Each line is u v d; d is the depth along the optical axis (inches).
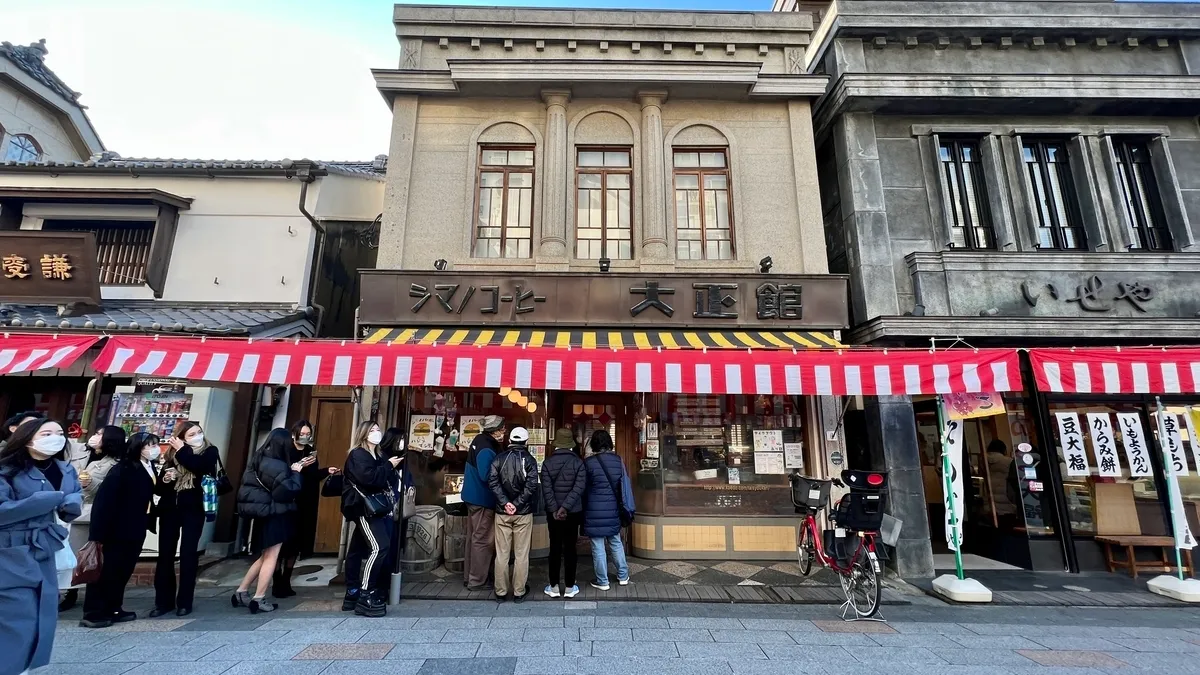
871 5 334.6
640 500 303.6
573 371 221.5
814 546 253.0
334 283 361.7
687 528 291.0
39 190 317.4
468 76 315.0
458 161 323.3
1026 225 314.8
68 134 494.6
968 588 233.5
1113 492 293.3
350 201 383.2
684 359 225.3
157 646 163.9
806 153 328.2
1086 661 163.8
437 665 153.6
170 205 336.8
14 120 442.6
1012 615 214.2
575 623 191.8
